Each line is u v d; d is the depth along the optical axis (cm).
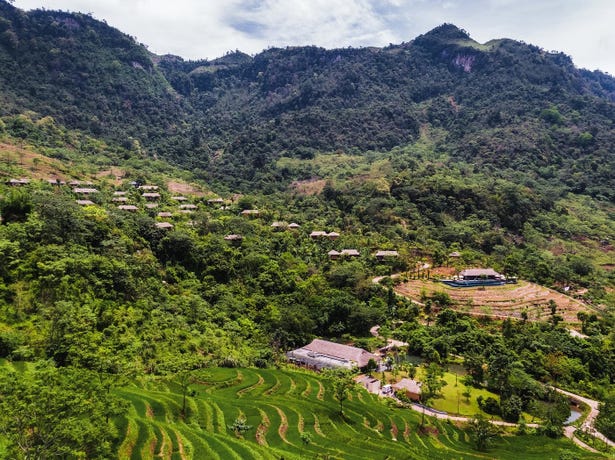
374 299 12875
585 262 16988
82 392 4119
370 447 6319
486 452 6969
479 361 9550
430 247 17338
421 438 7138
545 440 7525
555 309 12812
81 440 3672
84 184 16575
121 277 9519
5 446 3472
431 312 12669
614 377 10369
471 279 14738
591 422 8381
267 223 18012
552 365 9969
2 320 7050
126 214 13450
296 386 8338
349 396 8288
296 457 5581
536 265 15988
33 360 6419
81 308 7769
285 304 12038
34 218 9594
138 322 8744
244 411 6869
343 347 10150
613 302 13925
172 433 5544
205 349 9069
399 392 8612
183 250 12400
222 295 11525
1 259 8031
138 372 7444
